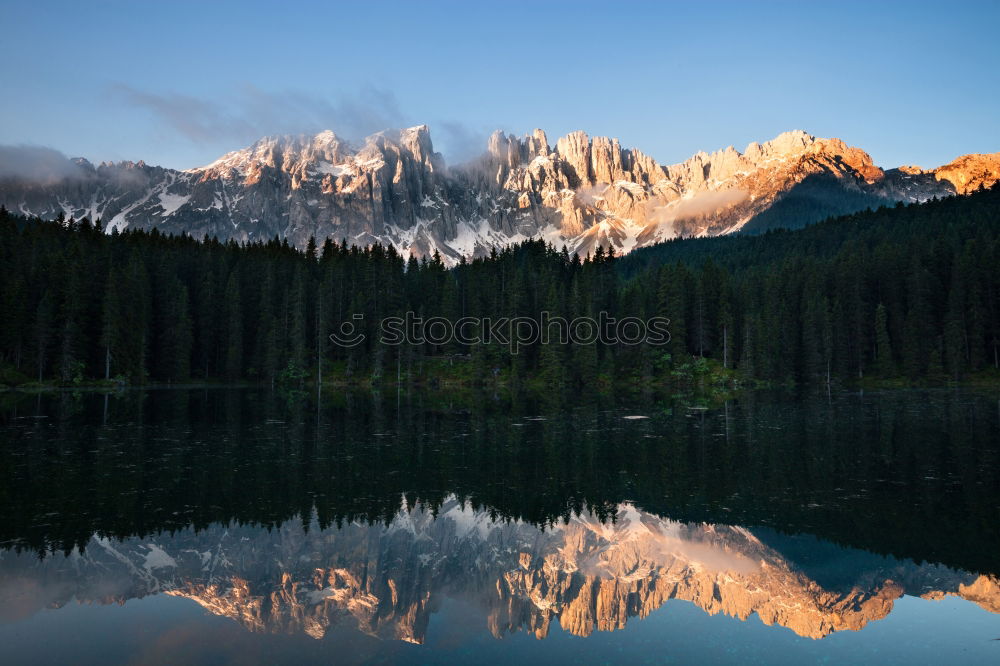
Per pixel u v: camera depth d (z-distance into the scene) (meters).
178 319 111.81
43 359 92.19
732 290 127.56
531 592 17.44
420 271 149.88
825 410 63.72
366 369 120.19
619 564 19.77
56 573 18.17
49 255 100.06
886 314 120.19
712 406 71.00
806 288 125.12
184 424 51.19
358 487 29.27
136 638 14.00
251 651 13.40
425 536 22.50
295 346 113.38
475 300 123.31
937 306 119.38
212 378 118.94
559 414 62.56
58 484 28.41
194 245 149.75
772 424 52.00
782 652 13.51
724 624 15.10
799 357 116.75
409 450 39.22
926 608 15.99
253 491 28.06
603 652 13.48
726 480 30.78
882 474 31.31
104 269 105.31
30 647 13.46
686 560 20.02
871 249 164.00
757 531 22.72
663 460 35.88
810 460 35.28
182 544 20.92
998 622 15.06
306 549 20.86
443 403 77.81
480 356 112.69
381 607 16.23
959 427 48.00
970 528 22.48
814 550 20.59
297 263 138.38
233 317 117.44
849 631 14.61
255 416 58.47
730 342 115.19
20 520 23.00
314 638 14.18
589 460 36.00
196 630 14.52
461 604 16.55
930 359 106.69
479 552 20.91
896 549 20.50
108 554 19.83
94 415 56.69
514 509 26.02
